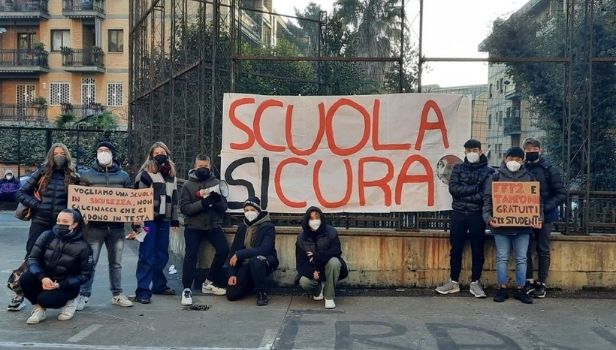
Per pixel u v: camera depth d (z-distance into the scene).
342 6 21.22
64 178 6.51
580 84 10.18
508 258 6.92
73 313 6.20
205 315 6.37
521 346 5.37
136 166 13.32
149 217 6.64
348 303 6.86
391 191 7.52
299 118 7.58
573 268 7.25
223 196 7.16
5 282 7.77
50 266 5.95
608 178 9.84
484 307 6.66
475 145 6.94
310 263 6.75
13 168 19.69
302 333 5.73
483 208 6.85
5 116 37.56
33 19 37.84
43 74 38.09
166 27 14.49
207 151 8.84
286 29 35.22
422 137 7.52
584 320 6.17
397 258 7.39
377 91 12.55
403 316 6.31
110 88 38.09
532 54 12.80
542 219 6.73
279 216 7.62
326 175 7.57
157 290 7.25
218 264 7.23
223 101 7.59
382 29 20.42
